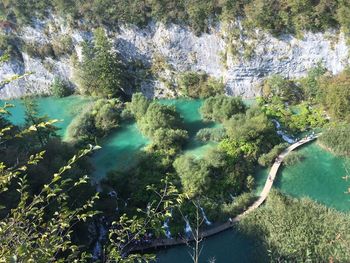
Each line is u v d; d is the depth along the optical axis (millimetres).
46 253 9898
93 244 37562
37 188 33625
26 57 70812
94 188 40969
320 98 54719
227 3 57531
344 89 50438
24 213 10547
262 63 59281
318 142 48844
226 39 59781
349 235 33656
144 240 38344
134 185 43438
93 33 65250
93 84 65562
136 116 57375
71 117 63156
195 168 43375
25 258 9320
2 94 72250
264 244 34562
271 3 55781
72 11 64500
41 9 66938
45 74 71000
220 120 54719
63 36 67625
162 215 13016
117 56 65438
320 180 43719
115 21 63406
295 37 57125
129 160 49594
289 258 32500
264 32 57688
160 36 62625
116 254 11883
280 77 58812
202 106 56625
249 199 41688
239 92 61688
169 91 64500
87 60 63688
